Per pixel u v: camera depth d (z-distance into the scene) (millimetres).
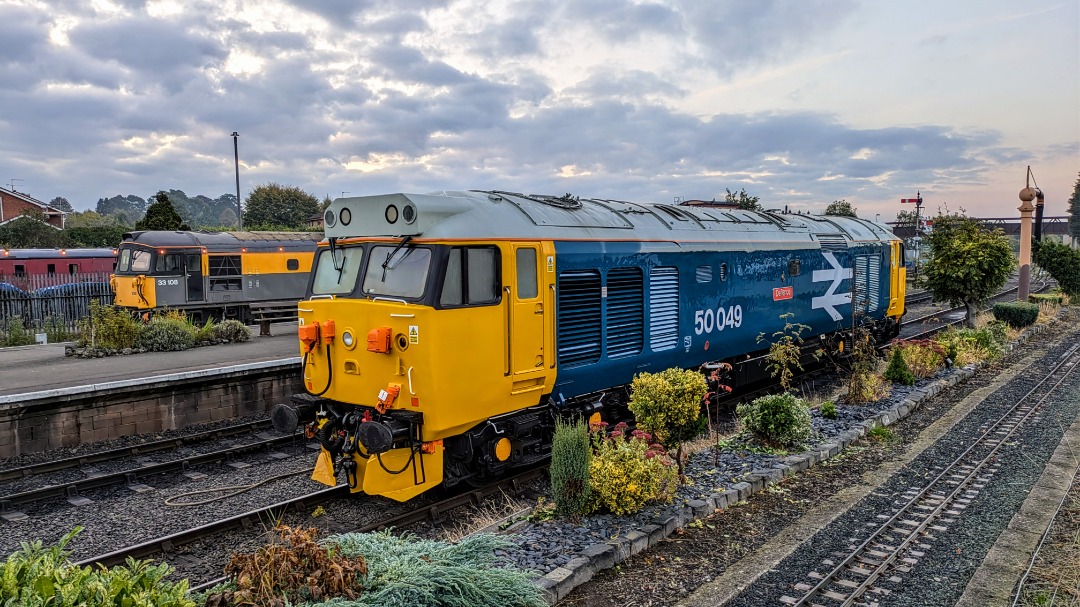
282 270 24312
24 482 9422
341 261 8320
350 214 8219
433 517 7773
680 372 8680
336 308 8047
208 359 13992
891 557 6660
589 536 6738
